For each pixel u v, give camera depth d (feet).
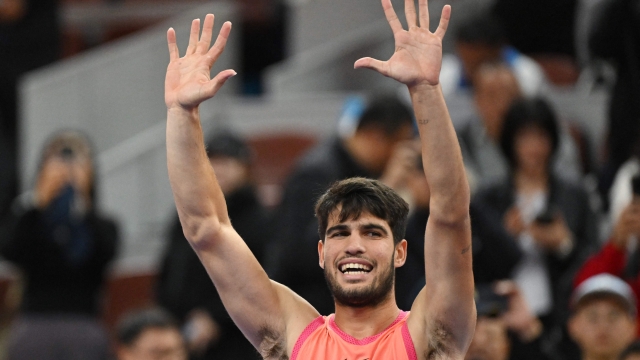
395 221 36.86
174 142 38.45
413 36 36.91
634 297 61.67
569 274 64.90
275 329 38.34
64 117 97.60
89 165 72.95
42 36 103.91
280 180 89.51
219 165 68.80
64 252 70.13
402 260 37.32
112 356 77.61
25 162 95.71
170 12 115.14
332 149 64.85
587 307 58.08
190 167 38.42
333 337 36.99
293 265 61.21
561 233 65.05
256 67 114.21
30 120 96.07
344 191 36.99
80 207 71.31
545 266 64.95
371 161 64.13
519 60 87.86
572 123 89.35
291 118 97.55
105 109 99.09
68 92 97.86
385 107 64.23
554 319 63.62
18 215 70.69
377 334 36.76
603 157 84.64
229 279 38.34
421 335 36.50
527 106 70.23
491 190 69.82
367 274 36.37
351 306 36.86
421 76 36.27
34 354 68.33
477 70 78.84
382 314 36.99
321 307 60.29
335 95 104.83
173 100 38.58
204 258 38.60
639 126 79.00
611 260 62.23
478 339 55.52
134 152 95.45
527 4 102.12
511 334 58.44
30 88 96.32
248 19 111.65
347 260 36.37
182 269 69.31
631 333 58.13
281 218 63.87
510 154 70.03
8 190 95.45
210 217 38.37
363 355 36.22
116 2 116.06
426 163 36.06
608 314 57.72
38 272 70.18
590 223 69.10
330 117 97.25
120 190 94.38
